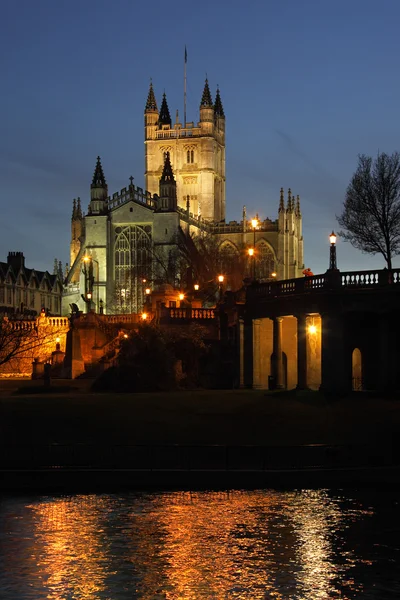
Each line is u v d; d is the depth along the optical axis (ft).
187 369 282.97
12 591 101.86
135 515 132.77
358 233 324.39
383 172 319.27
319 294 219.41
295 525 126.62
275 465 154.40
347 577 105.60
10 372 373.20
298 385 227.40
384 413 189.57
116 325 351.05
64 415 196.85
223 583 104.01
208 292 456.86
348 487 149.07
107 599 99.40
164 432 183.21
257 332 253.03
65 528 126.11
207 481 148.77
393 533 121.80
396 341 217.15
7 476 149.38
